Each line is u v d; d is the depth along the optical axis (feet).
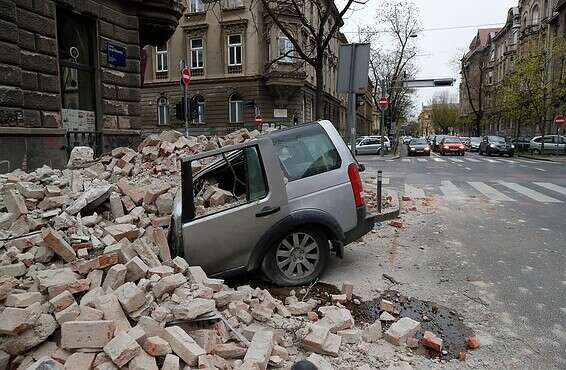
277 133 17.21
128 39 37.96
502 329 12.76
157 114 115.24
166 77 113.70
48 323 9.60
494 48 221.46
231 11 104.94
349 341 11.68
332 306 13.75
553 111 128.67
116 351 8.77
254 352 10.12
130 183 18.99
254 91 104.01
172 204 17.74
